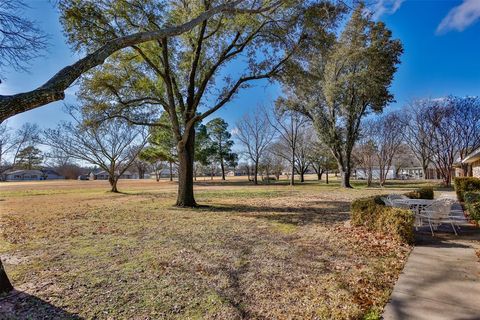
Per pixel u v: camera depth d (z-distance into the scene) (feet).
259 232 21.79
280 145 121.80
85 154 74.18
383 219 20.30
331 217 28.81
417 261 14.53
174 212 33.14
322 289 11.27
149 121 44.16
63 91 11.61
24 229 24.12
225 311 9.61
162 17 31.55
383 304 9.93
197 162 139.13
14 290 11.39
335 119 78.23
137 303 10.23
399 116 102.12
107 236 20.97
